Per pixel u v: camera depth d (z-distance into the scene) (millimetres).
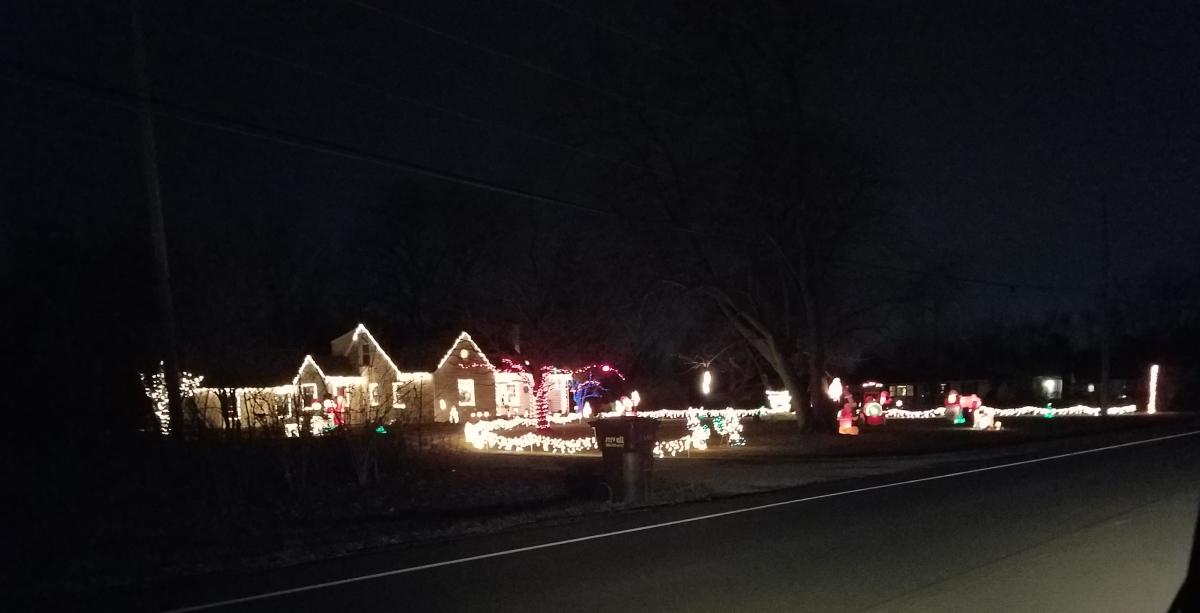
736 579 9703
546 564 10859
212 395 22797
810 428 34594
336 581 10289
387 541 13258
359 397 28734
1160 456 23359
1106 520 13031
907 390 72812
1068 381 75875
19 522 13000
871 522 13523
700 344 41938
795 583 9453
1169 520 12844
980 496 16266
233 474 15547
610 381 49438
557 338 40781
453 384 43938
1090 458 23625
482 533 13930
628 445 16797
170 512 14055
